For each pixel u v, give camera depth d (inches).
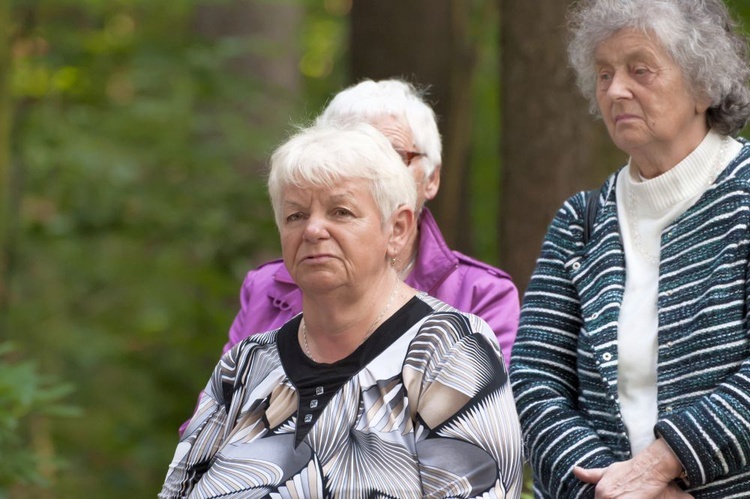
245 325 289.3
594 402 225.8
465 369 206.2
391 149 216.2
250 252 664.4
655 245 225.8
